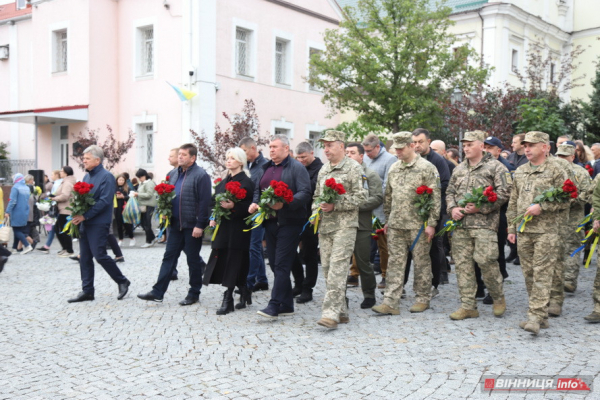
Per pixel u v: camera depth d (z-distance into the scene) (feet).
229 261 22.71
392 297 22.39
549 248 19.60
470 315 21.86
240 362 16.87
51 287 29.30
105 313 23.25
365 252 23.09
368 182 22.97
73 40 68.69
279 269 21.47
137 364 16.90
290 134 74.49
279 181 21.63
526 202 20.53
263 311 21.09
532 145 20.45
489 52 88.74
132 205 44.55
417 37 59.72
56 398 14.44
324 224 20.68
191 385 15.10
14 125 82.17
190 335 19.84
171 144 65.26
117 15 69.51
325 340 18.97
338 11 80.94
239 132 53.36
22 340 19.69
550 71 96.53
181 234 24.66
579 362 16.30
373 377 15.40
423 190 21.70
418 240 22.27
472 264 21.80
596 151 33.94
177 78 64.44
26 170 75.72
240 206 22.53
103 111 68.49
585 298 25.43
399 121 63.77
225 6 65.16
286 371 16.02
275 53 72.08
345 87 65.51
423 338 19.07
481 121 54.49
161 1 65.16
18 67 81.92
